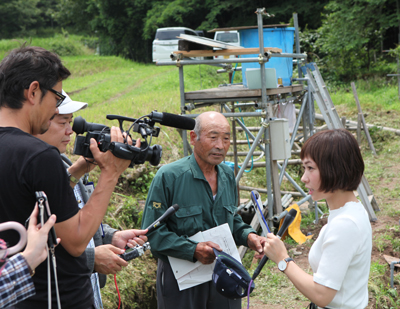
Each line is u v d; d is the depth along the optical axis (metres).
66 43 32.84
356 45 18.61
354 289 1.74
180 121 2.19
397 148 9.54
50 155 1.57
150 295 4.54
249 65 5.18
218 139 2.56
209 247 2.43
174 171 2.63
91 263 1.96
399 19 18.92
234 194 2.88
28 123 1.64
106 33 36.03
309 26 27.78
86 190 2.39
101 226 2.39
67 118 2.09
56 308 1.71
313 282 1.73
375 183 7.42
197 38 4.44
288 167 8.04
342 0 19.56
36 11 51.91
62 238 1.62
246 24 29.08
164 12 29.66
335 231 1.71
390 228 5.29
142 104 10.15
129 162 1.78
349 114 12.43
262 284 4.22
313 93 6.14
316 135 1.81
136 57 35.34
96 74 22.72
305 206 6.39
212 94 4.56
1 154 1.55
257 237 2.67
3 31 49.22
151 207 2.59
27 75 1.57
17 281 1.33
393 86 16.03
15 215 1.58
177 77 15.84
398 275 4.14
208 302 2.66
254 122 9.97
